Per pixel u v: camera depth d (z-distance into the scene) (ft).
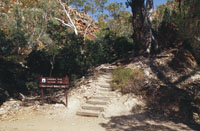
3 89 31.60
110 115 22.91
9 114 24.09
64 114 23.71
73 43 42.24
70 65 39.29
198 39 27.17
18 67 38.93
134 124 20.27
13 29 54.54
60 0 60.64
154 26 67.05
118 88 29.48
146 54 41.73
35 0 69.51
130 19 86.17
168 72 31.83
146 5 43.98
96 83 32.09
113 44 54.39
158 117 22.07
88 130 18.48
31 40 59.98
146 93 27.04
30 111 24.91
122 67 38.19
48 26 47.88
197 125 20.17
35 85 36.14
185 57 32.91
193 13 25.04
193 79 28.55
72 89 32.35
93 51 42.91
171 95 25.50
